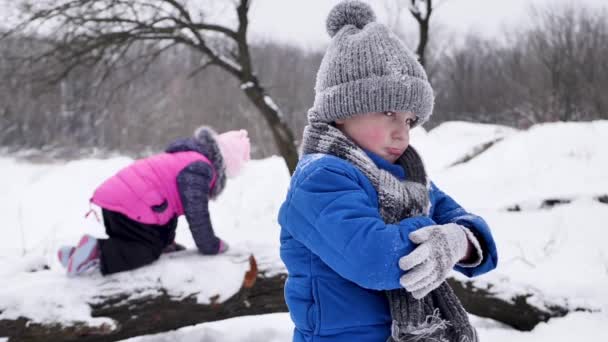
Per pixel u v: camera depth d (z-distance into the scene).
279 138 8.36
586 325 2.99
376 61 1.43
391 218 1.34
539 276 3.42
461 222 1.44
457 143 12.11
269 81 24.55
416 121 1.55
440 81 32.50
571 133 7.17
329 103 1.47
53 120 22.28
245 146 3.42
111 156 20.98
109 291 2.94
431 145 12.20
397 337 1.29
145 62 8.64
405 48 1.49
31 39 7.59
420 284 1.14
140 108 20.28
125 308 2.94
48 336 2.73
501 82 29.08
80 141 22.12
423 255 1.14
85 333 2.81
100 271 3.04
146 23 7.85
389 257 1.16
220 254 3.35
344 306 1.35
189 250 3.45
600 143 6.71
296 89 24.88
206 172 3.18
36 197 10.10
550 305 3.18
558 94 21.14
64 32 7.46
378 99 1.41
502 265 3.80
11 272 3.51
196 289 3.09
